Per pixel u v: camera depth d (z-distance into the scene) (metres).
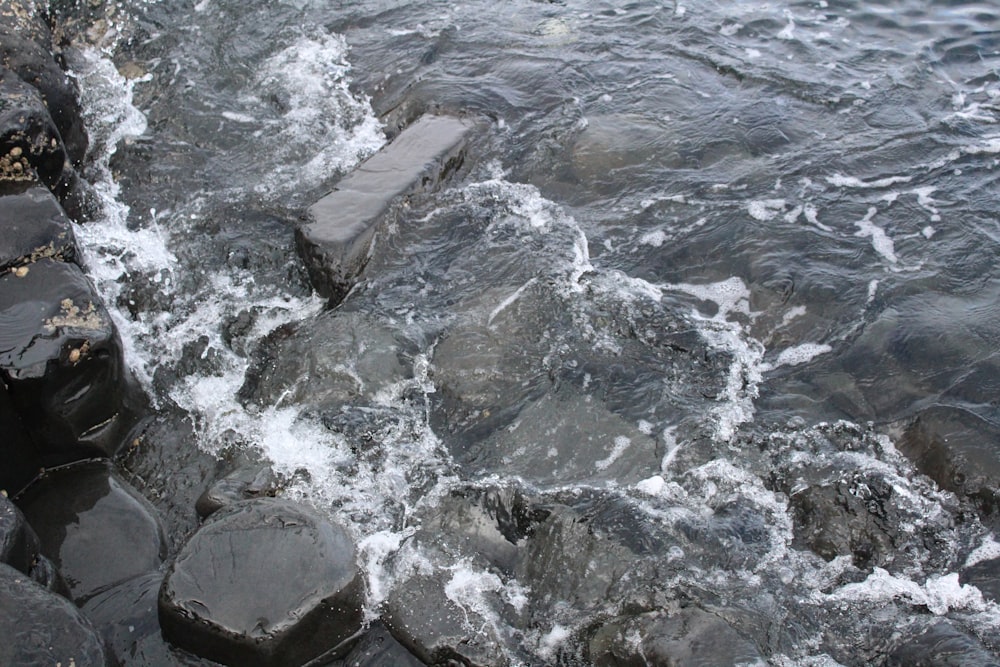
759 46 10.06
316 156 8.59
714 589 5.09
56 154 7.21
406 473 5.91
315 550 4.97
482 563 5.34
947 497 5.72
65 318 5.79
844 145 8.59
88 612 5.09
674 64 9.73
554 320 6.85
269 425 6.26
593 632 4.95
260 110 9.15
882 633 4.95
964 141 8.60
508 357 6.57
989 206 7.85
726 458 5.93
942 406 6.16
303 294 7.27
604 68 9.67
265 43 10.02
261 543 4.99
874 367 6.54
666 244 7.60
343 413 6.22
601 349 6.68
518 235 7.66
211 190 8.13
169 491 5.94
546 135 8.69
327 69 9.75
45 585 4.95
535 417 6.23
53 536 5.49
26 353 5.57
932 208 7.85
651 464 5.92
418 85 9.39
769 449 6.01
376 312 6.92
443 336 6.73
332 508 5.68
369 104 9.37
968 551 5.41
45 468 5.96
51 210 6.38
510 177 8.32
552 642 4.97
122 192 8.11
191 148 8.59
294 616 4.72
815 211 7.86
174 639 4.89
